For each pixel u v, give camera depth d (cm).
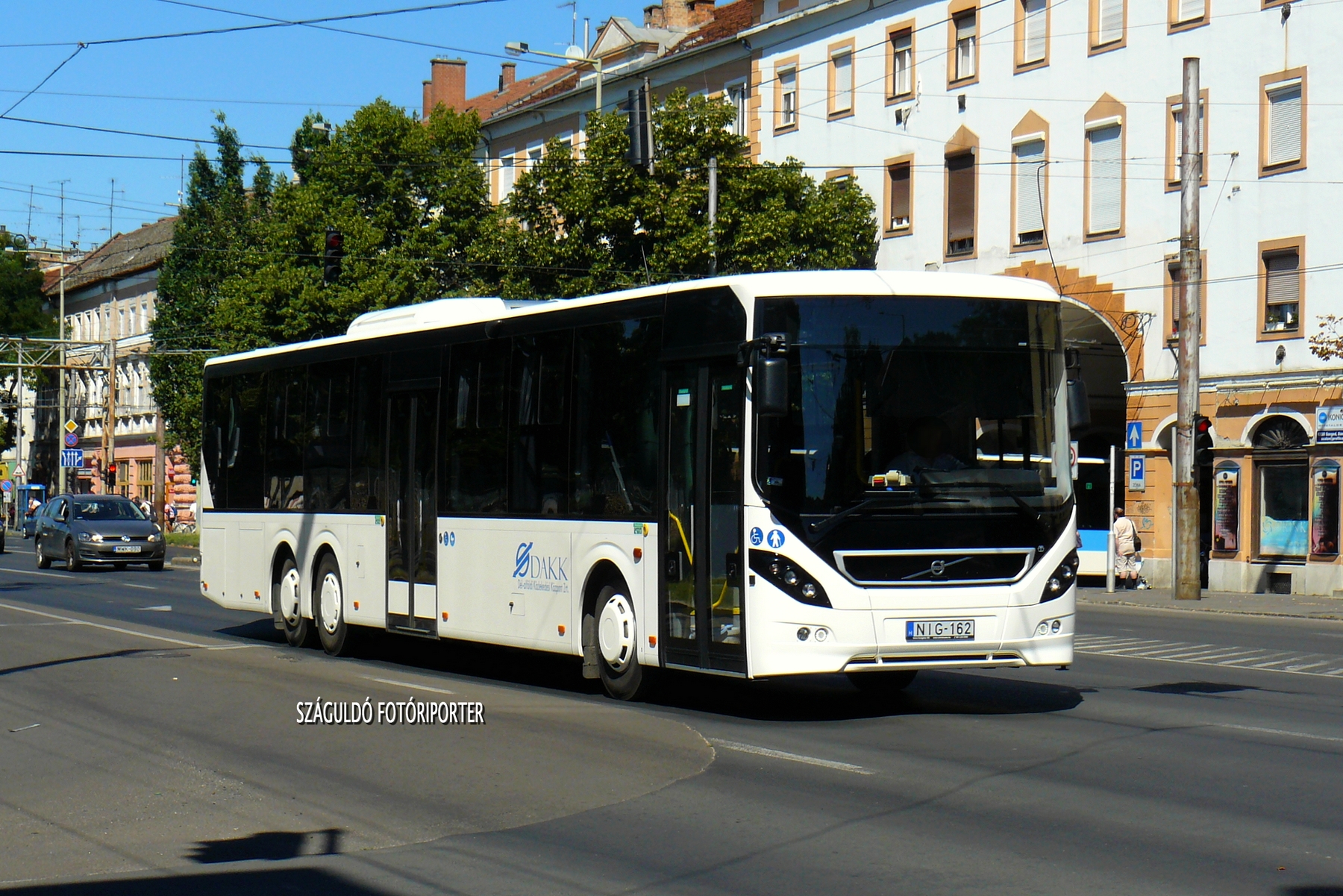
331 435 1792
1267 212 3259
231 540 2022
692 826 831
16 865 758
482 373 1512
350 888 710
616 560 1308
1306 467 3209
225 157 6216
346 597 1738
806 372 1140
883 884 701
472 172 4650
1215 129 3356
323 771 995
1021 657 1155
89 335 8669
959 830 809
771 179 3872
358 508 1722
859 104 4266
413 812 876
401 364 1652
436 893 701
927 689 1434
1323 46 3153
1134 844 775
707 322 1205
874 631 1121
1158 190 3484
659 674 1309
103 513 3931
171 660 1638
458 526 1534
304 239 4488
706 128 3850
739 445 1160
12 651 1750
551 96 5653
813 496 1128
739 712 1267
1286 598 3103
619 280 3866
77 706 1305
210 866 754
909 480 1139
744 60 4709
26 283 8881
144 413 7825
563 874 732
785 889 698
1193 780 944
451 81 6975
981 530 1148
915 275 1174
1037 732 1144
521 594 1437
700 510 1204
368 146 4500
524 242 4016
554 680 1534
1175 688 1448
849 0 4247
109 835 826
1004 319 1180
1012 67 3822
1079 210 3656
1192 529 3069
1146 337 3516
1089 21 3622
